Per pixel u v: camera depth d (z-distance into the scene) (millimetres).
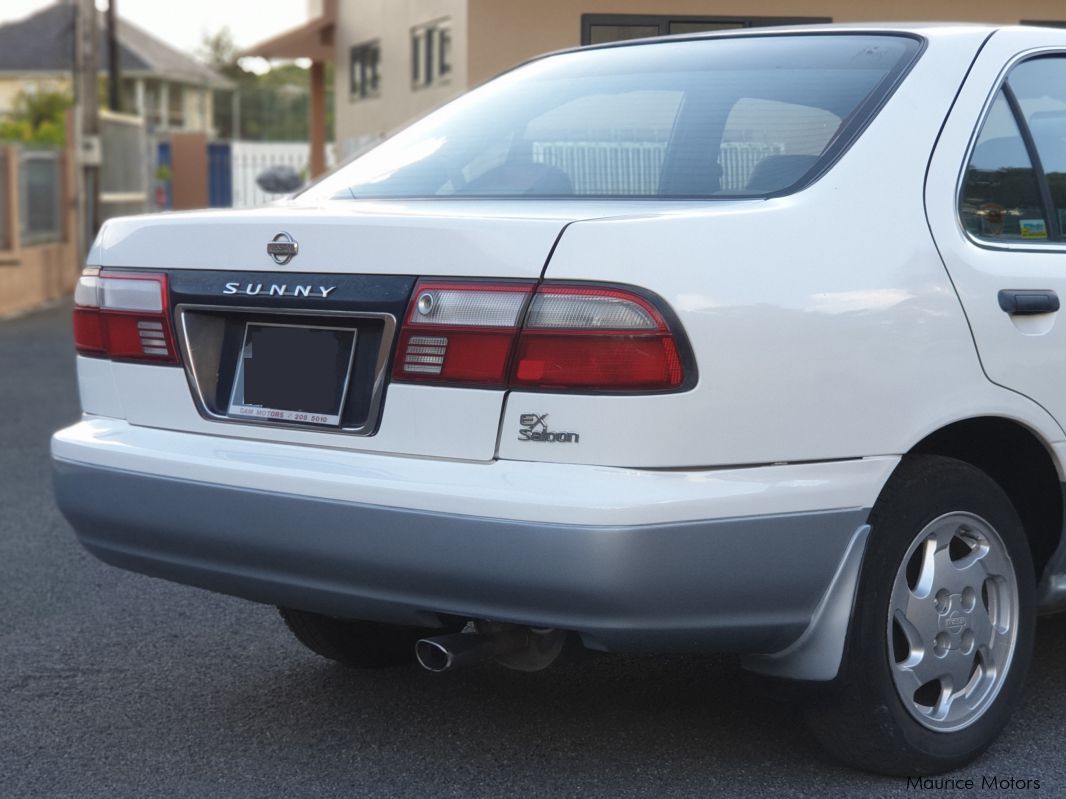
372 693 4133
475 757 3635
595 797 3383
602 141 3613
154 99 59656
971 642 3492
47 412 9852
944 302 3305
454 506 2963
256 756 3666
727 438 2988
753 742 3713
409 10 18922
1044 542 3793
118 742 3773
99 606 5078
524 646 3281
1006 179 3582
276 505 3178
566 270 2961
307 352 3289
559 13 13906
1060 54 3865
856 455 3160
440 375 3055
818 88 3545
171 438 3451
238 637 4703
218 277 3391
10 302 17984
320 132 27266
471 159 3766
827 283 3131
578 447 2936
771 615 3107
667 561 2914
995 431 3592
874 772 3477
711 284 2992
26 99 48062
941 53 3594
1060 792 3418
